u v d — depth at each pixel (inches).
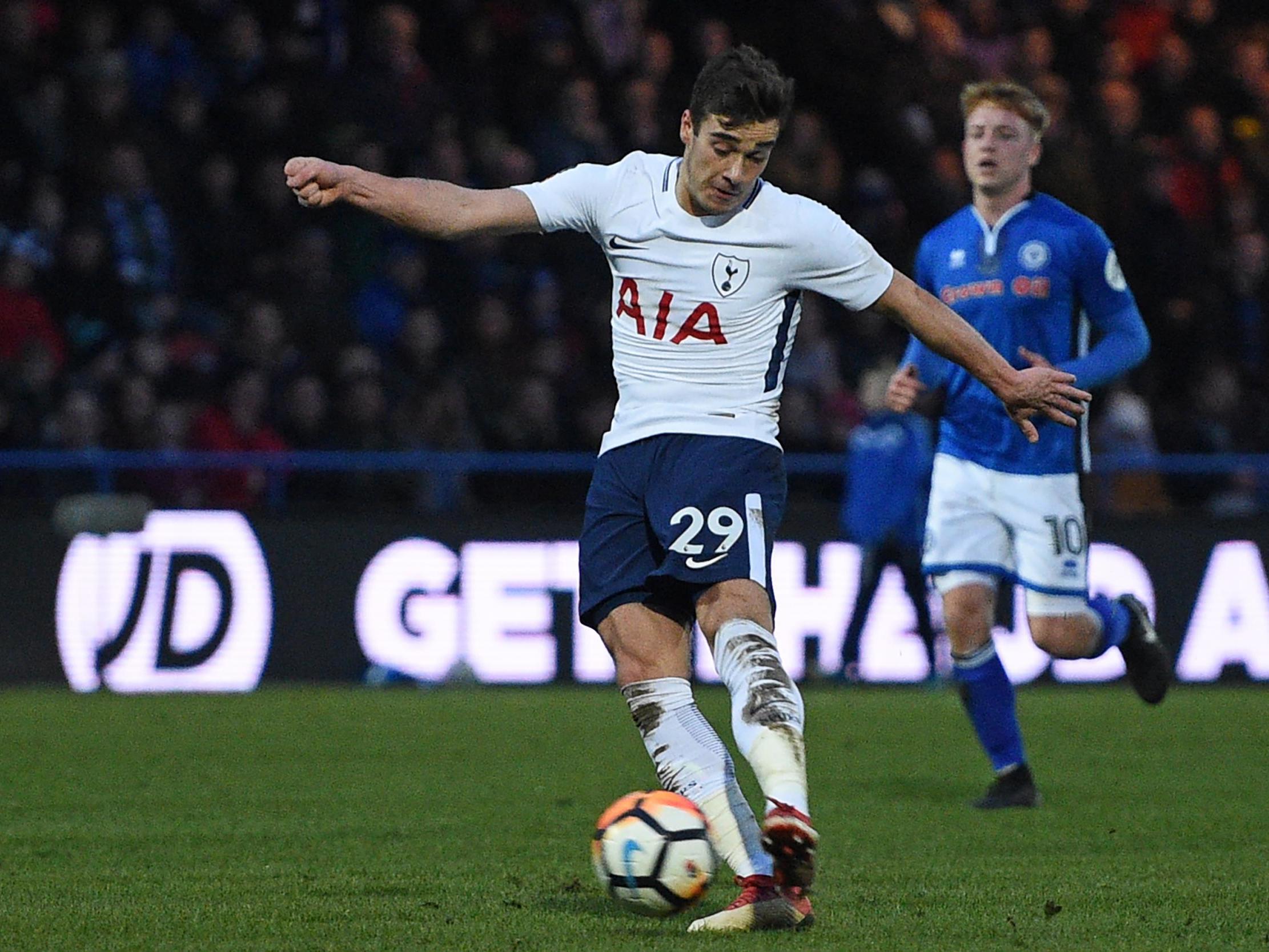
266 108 2075.5
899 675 1806.1
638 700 620.4
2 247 1904.5
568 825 870.4
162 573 1724.9
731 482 614.9
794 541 1818.4
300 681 1750.7
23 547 1711.4
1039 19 2684.5
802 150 2310.5
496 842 814.5
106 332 1886.1
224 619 1736.0
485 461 1843.0
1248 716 1499.8
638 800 596.1
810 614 1815.9
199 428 1827.0
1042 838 839.7
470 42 2287.2
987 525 976.9
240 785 1026.7
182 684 1722.4
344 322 1990.7
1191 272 2337.6
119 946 565.9
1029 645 1830.7
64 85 1984.5
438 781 1044.5
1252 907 648.4
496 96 2292.1
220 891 677.3
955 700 1626.5
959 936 587.8
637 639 623.5
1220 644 1860.2
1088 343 1024.9
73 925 603.8
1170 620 1857.8
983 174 978.7
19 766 1109.1
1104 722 1440.7
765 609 605.3
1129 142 2411.4
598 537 633.6
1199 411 2220.7
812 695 1691.7
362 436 1866.4
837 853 792.9
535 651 1781.5
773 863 552.7
